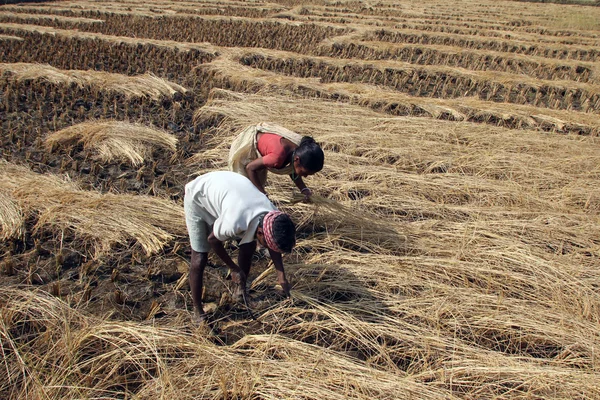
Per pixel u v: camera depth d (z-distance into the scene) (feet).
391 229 15.55
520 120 25.96
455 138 22.49
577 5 87.04
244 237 10.40
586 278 13.55
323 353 10.82
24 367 9.83
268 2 79.56
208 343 10.92
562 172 19.74
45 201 15.46
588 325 11.87
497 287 13.39
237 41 44.78
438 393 9.89
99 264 13.53
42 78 27.76
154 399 9.55
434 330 11.71
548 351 11.51
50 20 48.80
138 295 12.67
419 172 20.01
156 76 31.24
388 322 12.08
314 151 11.51
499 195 17.79
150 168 19.38
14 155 19.44
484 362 10.78
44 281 12.85
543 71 38.34
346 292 13.10
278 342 11.05
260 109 24.52
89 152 20.08
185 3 69.97
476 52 41.45
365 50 42.78
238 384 9.85
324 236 15.47
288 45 43.68
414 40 49.06
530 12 74.74
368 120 23.97
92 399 9.41
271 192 17.47
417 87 32.65
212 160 20.18
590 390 10.02
